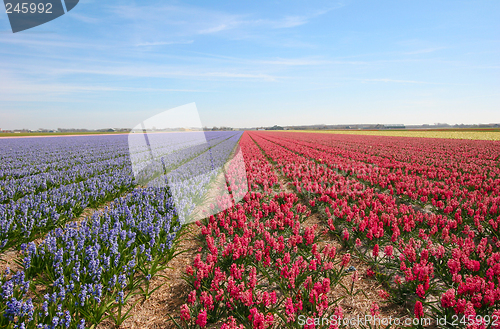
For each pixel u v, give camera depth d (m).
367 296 4.40
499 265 4.04
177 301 4.32
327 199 8.14
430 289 4.27
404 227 5.99
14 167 14.82
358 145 30.72
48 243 4.78
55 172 12.66
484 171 12.54
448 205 7.47
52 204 7.64
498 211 6.75
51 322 3.37
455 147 26.81
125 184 10.14
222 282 4.59
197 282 4.08
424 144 31.06
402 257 4.78
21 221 5.98
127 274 4.58
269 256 4.98
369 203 7.70
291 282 3.98
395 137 47.19
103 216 6.64
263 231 5.66
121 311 4.07
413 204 8.84
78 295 3.64
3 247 5.39
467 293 3.86
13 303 3.19
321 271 4.79
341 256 5.68
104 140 41.25
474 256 5.03
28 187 9.62
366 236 5.85
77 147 27.95
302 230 6.75
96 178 10.55
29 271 4.41
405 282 4.74
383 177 11.12
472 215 6.73
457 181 11.10
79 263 4.21
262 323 3.12
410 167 13.62
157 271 5.05
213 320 3.75
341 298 4.08
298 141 38.19
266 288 4.58
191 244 6.24
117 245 4.79
